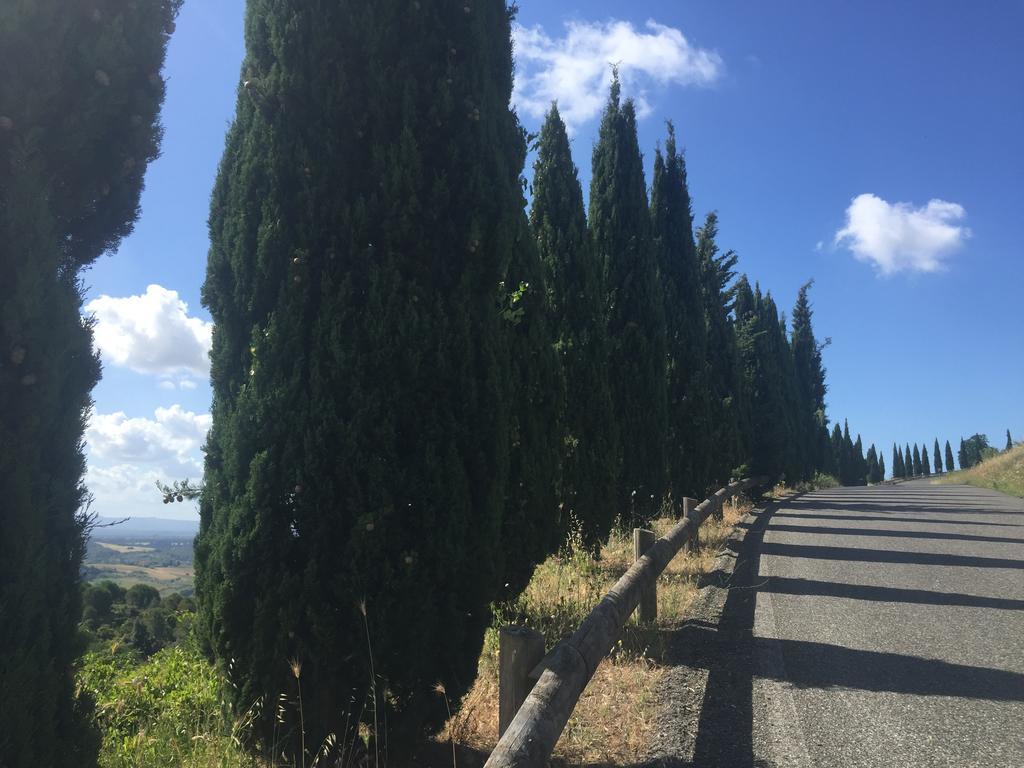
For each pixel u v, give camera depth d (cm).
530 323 570
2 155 228
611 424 863
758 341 2061
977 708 397
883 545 1005
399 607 353
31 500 221
